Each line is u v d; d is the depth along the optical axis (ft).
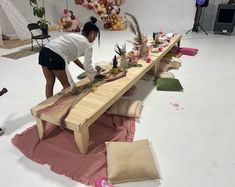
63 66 6.75
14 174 5.18
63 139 6.23
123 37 19.52
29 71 11.57
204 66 12.14
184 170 5.27
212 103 8.23
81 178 4.99
